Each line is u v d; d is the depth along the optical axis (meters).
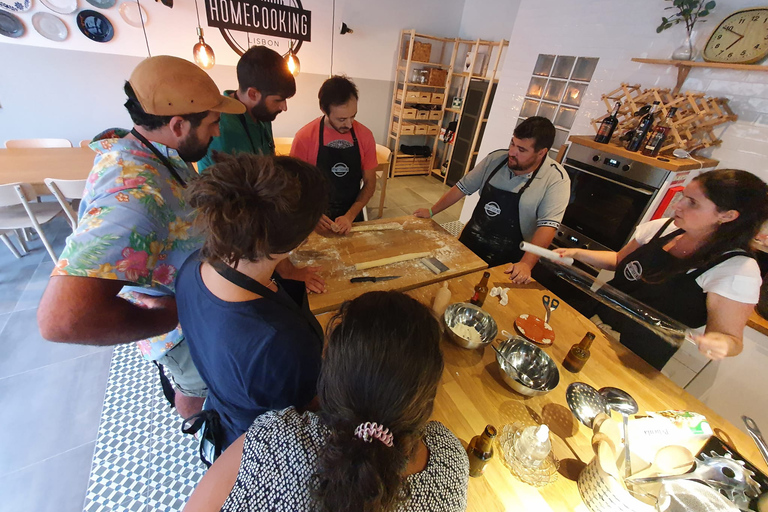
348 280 1.30
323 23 3.88
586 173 2.12
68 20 2.86
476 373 1.00
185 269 0.65
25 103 2.97
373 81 4.57
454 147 4.70
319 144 1.89
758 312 1.50
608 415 0.80
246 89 1.45
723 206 1.07
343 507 0.37
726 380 1.52
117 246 0.69
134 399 1.63
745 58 1.67
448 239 1.69
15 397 1.57
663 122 1.90
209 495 0.49
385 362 0.41
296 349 0.60
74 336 0.68
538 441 0.74
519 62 2.92
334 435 0.43
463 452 0.55
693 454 0.78
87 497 1.28
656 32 2.01
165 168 0.84
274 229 0.51
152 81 0.76
